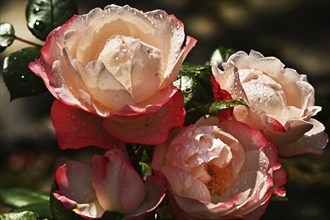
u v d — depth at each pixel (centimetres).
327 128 110
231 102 65
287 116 66
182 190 62
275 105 66
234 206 62
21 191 92
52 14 79
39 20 78
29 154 158
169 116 63
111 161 62
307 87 68
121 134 62
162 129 62
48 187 151
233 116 67
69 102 61
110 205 62
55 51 63
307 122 66
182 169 62
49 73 63
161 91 63
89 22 63
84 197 63
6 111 164
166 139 63
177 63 62
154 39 64
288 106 67
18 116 164
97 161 62
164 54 64
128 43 62
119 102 61
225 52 85
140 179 62
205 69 74
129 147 64
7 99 165
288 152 69
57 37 63
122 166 62
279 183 65
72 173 63
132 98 61
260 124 66
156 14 65
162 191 62
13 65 74
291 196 141
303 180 124
